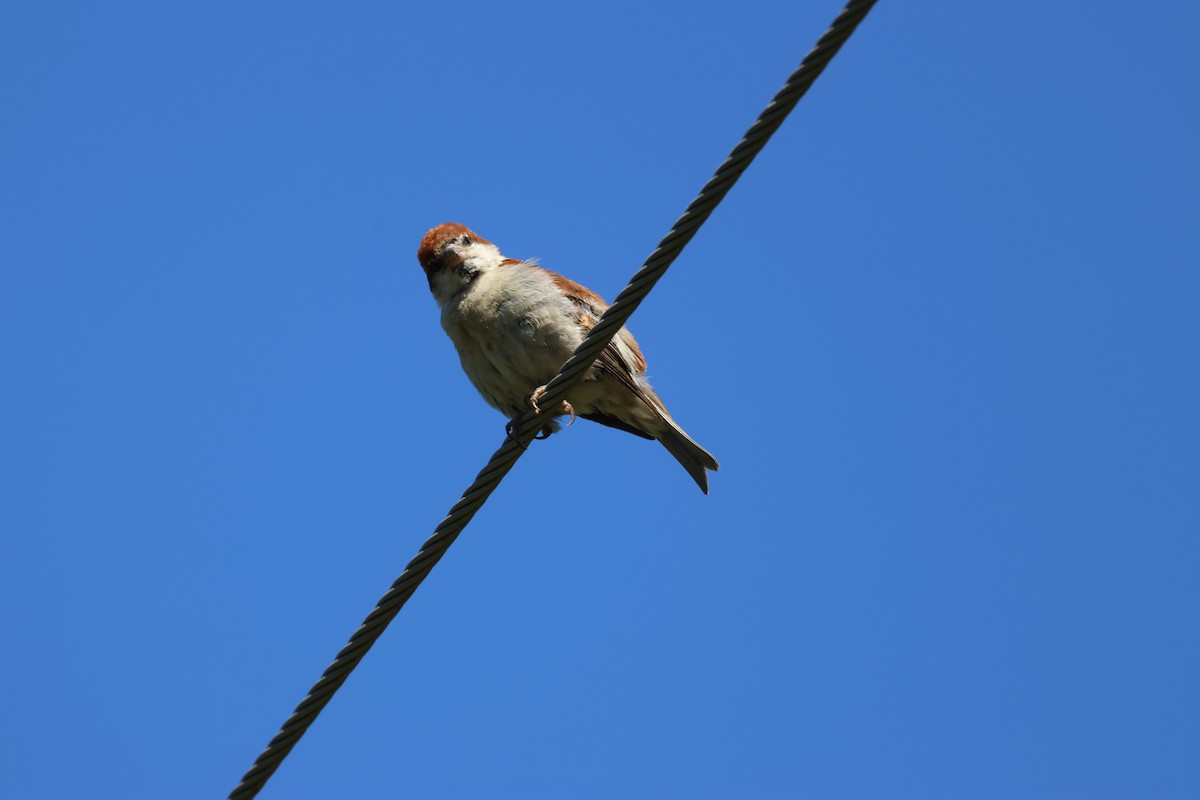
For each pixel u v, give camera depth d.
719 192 8.36
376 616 8.99
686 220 8.51
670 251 8.63
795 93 7.92
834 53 7.73
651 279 8.76
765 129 8.06
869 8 7.57
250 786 8.59
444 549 9.26
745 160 8.22
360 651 8.94
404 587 9.07
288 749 8.66
